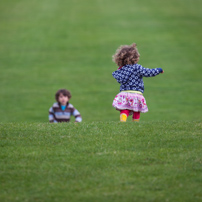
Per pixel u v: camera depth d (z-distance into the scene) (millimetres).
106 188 20625
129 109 31156
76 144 26078
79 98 89812
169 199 19578
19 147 25812
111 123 30375
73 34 137750
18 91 94000
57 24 148500
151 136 27250
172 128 29078
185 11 164375
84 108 84062
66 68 110375
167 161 23516
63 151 25031
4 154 24734
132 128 28906
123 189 20531
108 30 141125
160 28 143000
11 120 76375
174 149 25156
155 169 22516
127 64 31484
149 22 149375
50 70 108688
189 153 24453
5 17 157625
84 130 28547
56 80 101688
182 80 101562
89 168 22719
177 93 93062
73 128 29094
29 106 85062
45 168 22781
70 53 121562
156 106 84938
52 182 21312
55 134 27938
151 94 92812
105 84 99250
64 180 21500
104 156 24203
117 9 166250
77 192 20328
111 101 88375
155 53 119812
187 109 82375
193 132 28125
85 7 169625
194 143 26031
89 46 126938
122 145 25844
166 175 21875
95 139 26844
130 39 131875
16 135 27969
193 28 143125
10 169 22781
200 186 20750
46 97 90438
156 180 21312
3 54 120250
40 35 137250
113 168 22703
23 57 118250
